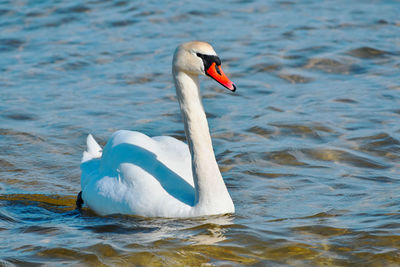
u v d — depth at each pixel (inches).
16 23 920.9
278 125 585.6
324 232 380.8
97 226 406.0
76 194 476.4
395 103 627.5
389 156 513.3
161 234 384.5
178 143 456.1
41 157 536.1
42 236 390.6
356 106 624.7
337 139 549.3
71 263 351.3
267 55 780.6
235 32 864.9
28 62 784.9
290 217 406.3
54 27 906.7
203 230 386.9
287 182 472.4
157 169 423.5
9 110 639.1
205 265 346.0
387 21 884.6
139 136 446.3
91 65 772.0
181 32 873.5
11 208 443.2
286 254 355.6
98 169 463.2
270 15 932.6
